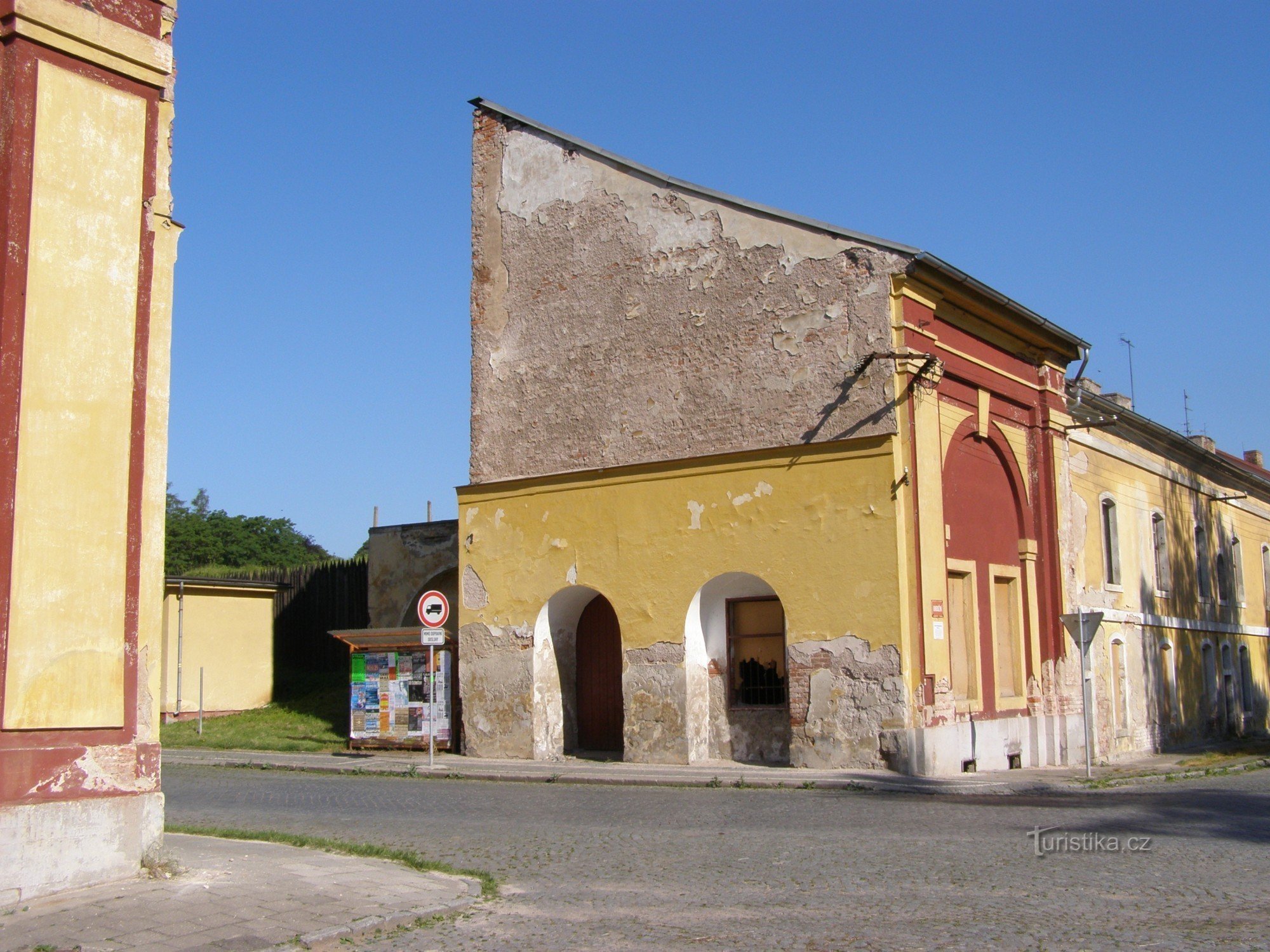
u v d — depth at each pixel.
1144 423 29.06
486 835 12.43
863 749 18.73
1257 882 9.50
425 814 14.41
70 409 8.99
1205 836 12.07
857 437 19.36
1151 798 16.44
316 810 14.84
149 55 9.76
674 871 10.27
